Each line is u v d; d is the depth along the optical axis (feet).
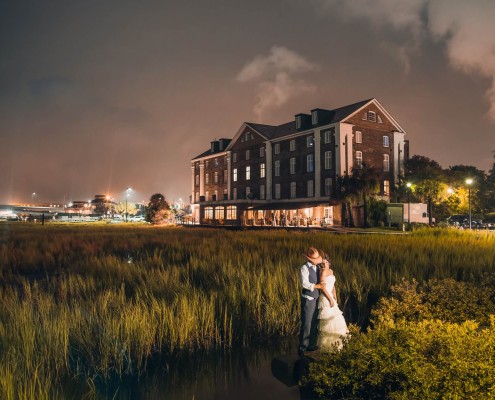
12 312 24.17
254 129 203.72
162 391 17.76
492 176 218.59
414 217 139.13
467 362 12.31
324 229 137.08
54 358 19.80
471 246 59.67
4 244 80.28
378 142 165.58
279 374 19.43
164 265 47.65
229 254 53.26
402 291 24.20
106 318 23.34
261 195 199.21
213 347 22.95
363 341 15.14
